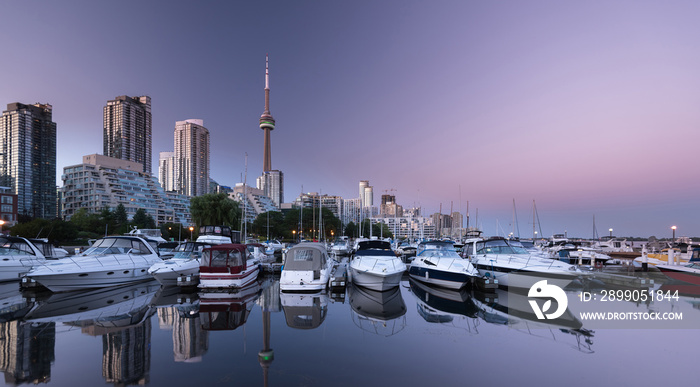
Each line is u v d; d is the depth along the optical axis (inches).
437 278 733.9
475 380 283.9
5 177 7834.6
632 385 279.1
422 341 382.6
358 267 723.4
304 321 463.2
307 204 7396.7
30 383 272.4
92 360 319.9
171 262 728.3
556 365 318.7
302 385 269.6
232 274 687.1
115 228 3363.7
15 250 816.9
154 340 378.0
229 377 283.9
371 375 290.8
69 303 573.9
